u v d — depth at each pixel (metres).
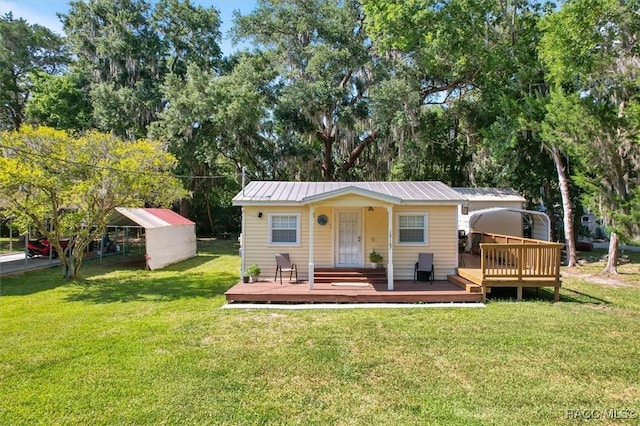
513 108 15.57
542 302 9.20
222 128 20.56
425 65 18.59
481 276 9.45
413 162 21.03
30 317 8.02
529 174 20.06
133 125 22.34
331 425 3.94
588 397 4.52
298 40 21.80
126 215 14.99
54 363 5.51
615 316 7.88
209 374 5.12
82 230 12.31
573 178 12.37
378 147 21.98
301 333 6.83
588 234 29.94
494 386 4.79
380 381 4.93
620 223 11.02
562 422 4.00
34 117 22.95
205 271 14.63
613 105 12.95
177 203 26.33
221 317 7.94
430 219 11.04
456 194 11.40
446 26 16.72
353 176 24.55
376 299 9.16
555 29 12.40
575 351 5.91
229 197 32.34
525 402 4.40
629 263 16.44
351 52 20.05
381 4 17.69
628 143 11.18
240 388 4.73
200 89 20.84
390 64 19.72
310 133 21.38
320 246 11.27
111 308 8.80
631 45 11.84
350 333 6.81
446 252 11.02
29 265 15.18
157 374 5.12
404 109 18.25
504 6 16.94
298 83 20.06
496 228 16.50
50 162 10.70
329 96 19.75
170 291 10.85
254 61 21.30
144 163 11.98
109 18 22.95
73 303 9.35
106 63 24.00
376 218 11.25
